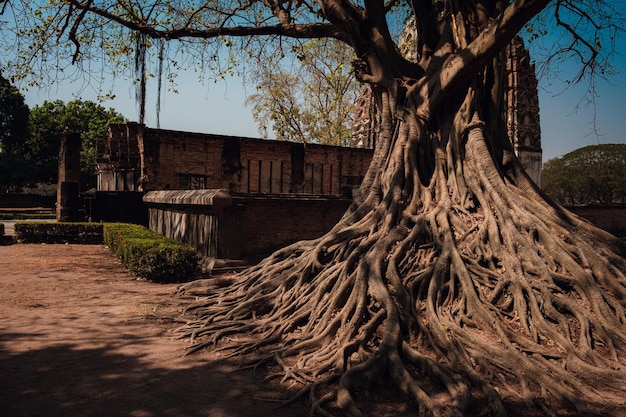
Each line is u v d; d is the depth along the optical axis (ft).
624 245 25.43
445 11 33.83
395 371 15.96
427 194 28.04
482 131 29.35
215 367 17.94
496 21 26.89
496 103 31.01
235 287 28.94
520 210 25.61
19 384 15.72
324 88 117.19
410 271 22.85
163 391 15.51
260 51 44.73
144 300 28.81
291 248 30.53
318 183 92.53
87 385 15.80
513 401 14.97
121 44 44.96
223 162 80.07
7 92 158.51
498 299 21.17
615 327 19.56
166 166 74.18
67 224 62.23
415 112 30.55
